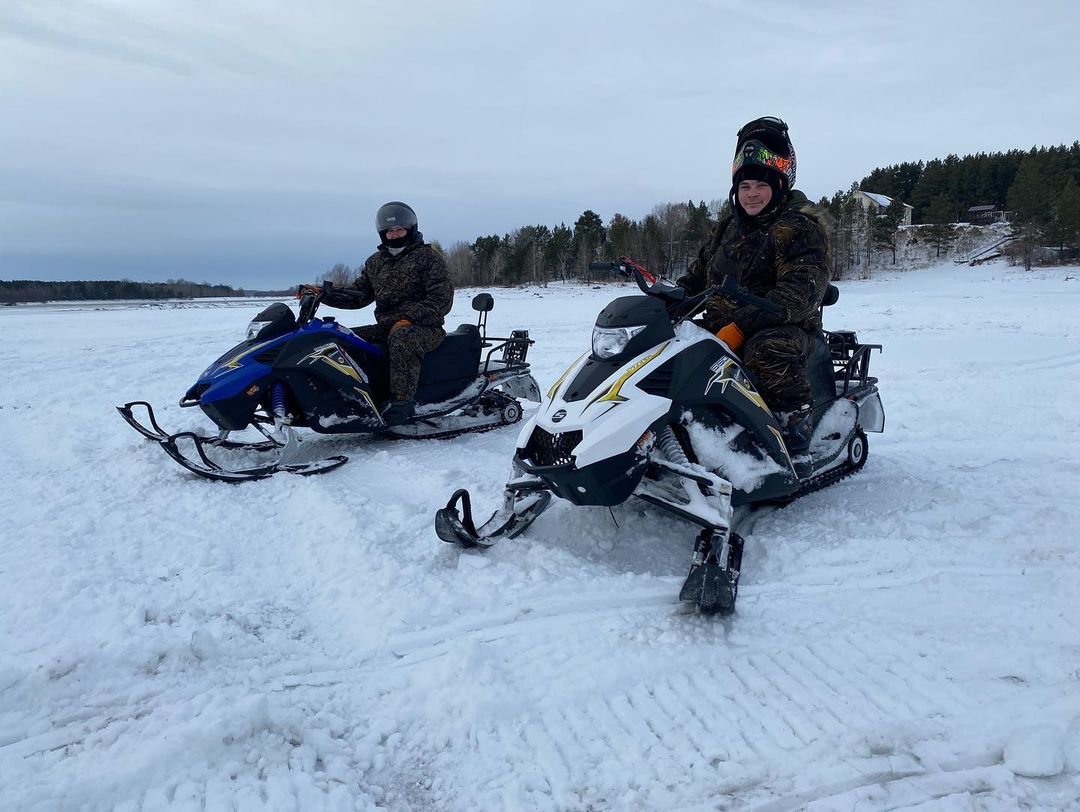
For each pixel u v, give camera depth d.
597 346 3.37
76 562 3.32
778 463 3.53
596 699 2.35
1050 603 2.81
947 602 2.87
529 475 3.46
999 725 2.14
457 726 2.21
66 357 10.16
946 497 3.96
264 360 4.93
